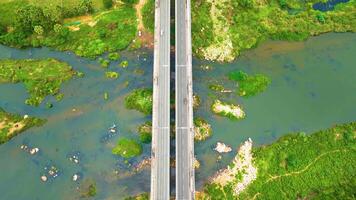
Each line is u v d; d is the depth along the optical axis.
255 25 110.06
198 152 91.69
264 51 107.75
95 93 99.50
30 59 104.69
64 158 90.75
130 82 101.12
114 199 85.69
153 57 104.69
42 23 106.00
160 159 86.94
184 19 105.62
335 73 106.00
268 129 95.88
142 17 110.44
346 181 87.69
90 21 109.94
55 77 101.31
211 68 103.62
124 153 90.75
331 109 100.12
